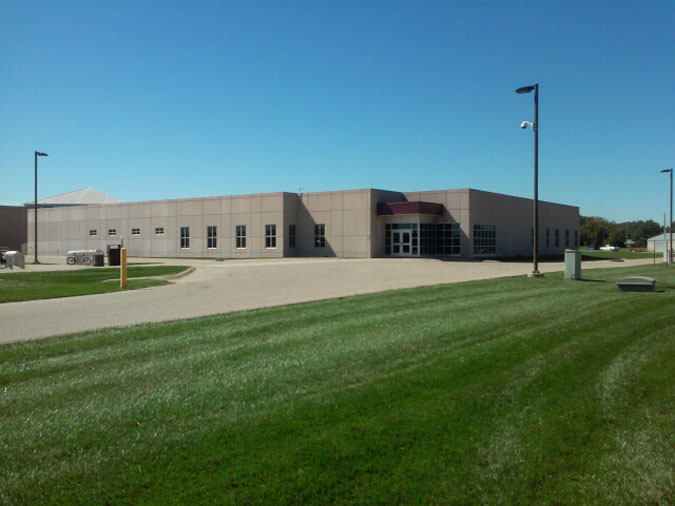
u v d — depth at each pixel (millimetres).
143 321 11359
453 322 11141
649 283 16969
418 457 4727
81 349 8672
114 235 60156
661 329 10750
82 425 5453
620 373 7430
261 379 6969
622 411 5941
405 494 4141
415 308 13312
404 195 48969
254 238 50156
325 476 4395
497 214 49750
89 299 15516
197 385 6723
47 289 17844
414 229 44906
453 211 45938
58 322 11234
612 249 112750
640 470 4543
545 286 19109
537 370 7500
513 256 52281
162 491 4188
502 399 6262
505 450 4879
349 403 6059
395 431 5266
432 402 6109
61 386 6703
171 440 5066
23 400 6199
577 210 67688
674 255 56625
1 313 12555
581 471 4543
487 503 4039
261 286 19812
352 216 46281
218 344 9031
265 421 5516
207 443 5000
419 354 8312
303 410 5828
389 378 7035
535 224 23203
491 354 8336
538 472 4500
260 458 4699
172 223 55781
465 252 45188
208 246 53281
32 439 5133
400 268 30531
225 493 4148
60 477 4414
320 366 7602
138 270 28156
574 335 9961
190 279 23188
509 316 11945
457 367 7578
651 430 5383
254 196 50156
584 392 6586
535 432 5293
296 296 16281
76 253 40062
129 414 5730
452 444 4992
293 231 49531
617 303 14375
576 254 21656
